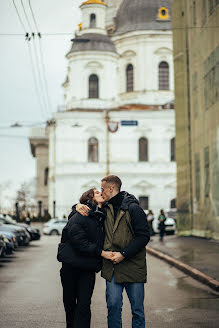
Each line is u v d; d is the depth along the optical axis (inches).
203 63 1155.9
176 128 1386.6
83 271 288.8
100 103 2733.8
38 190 3272.6
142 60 2837.1
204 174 1175.6
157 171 2647.6
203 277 593.9
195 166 1269.7
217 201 1076.5
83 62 2746.1
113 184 289.9
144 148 2664.9
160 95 2819.9
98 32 2815.0
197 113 1235.2
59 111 2721.5
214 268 665.0
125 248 278.2
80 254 285.7
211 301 467.5
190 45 1288.1
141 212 283.1
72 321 301.1
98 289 551.5
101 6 2824.8
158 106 2748.5
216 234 1095.0
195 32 1224.8
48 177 3176.7
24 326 366.9
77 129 2645.2
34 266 802.2
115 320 281.9
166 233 1860.2
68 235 286.2
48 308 439.8
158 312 415.5
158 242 1222.3
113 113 2640.3
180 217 1366.9
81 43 2765.7
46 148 3292.3
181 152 1365.7
